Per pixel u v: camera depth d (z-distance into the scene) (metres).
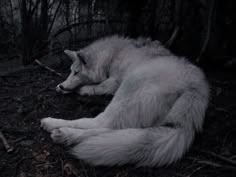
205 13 4.70
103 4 6.47
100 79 4.18
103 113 3.13
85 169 2.65
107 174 2.59
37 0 7.70
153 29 5.13
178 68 3.25
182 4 4.74
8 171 2.63
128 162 2.62
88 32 7.49
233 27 4.71
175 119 2.82
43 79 4.94
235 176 2.50
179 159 2.71
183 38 4.84
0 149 2.95
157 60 3.54
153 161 2.61
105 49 4.19
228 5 4.68
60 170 2.67
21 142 3.06
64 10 8.85
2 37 8.63
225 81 4.34
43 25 7.80
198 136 3.13
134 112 2.98
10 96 4.20
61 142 2.90
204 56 4.82
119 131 2.74
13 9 9.27
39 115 3.67
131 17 5.51
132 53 4.00
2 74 5.13
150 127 2.91
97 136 2.72
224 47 4.80
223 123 3.34
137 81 3.11
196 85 3.09
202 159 2.76
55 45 7.46
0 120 3.52
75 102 4.01
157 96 2.97
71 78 4.22
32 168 2.68
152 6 5.05
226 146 2.95
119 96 3.11
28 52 7.22
